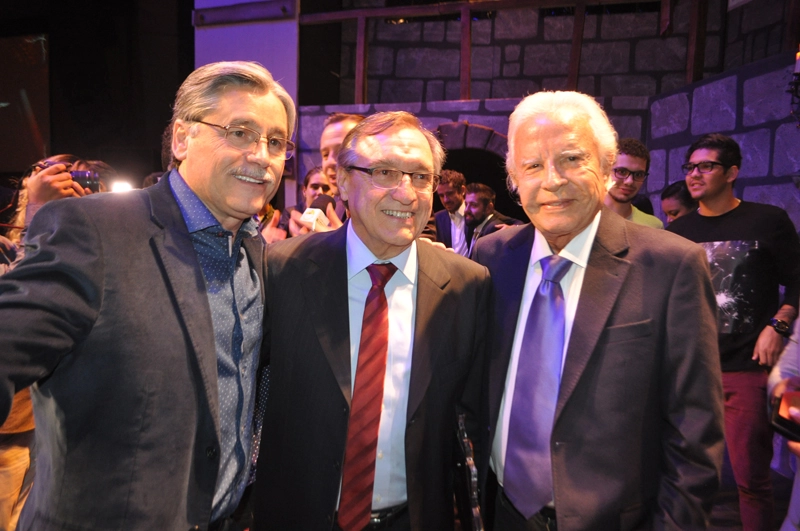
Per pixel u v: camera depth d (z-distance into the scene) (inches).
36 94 232.8
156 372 38.8
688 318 47.0
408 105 176.2
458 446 57.6
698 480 45.6
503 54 205.9
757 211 95.2
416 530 50.8
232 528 47.5
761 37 163.6
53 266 35.6
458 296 55.4
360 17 173.9
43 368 34.6
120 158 203.6
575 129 48.8
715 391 46.3
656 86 191.3
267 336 55.1
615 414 47.9
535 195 49.7
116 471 38.1
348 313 53.1
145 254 40.6
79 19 214.7
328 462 50.3
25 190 86.9
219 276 45.2
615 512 47.1
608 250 51.0
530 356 52.0
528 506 49.9
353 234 55.4
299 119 179.9
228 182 42.9
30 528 39.2
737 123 127.8
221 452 44.0
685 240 50.3
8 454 75.2
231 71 43.1
